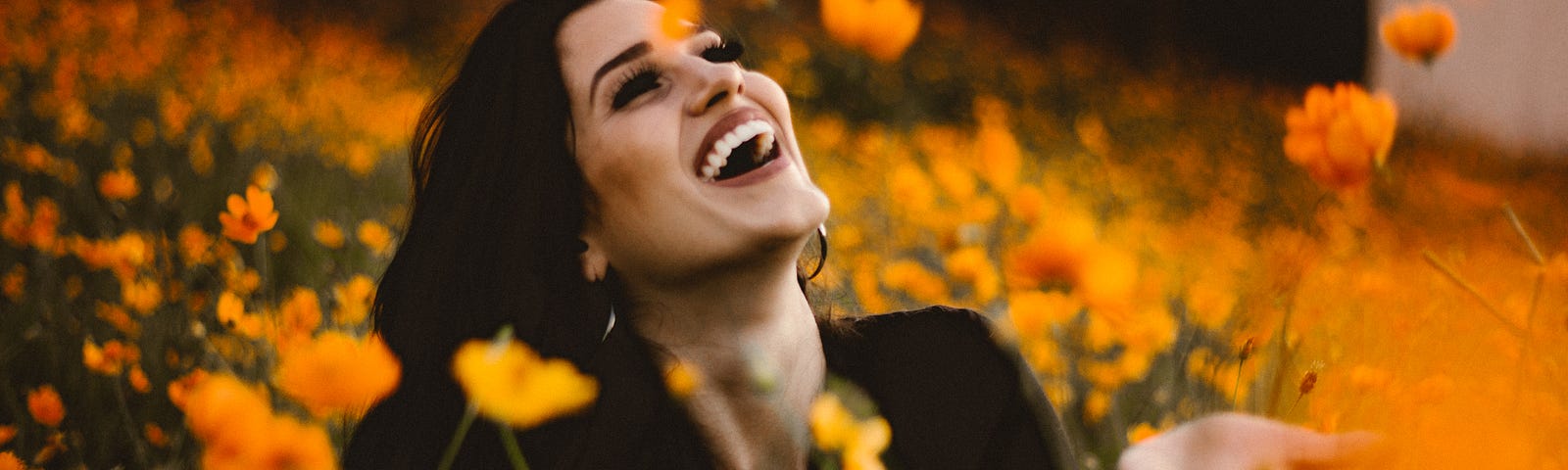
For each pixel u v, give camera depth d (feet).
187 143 16.81
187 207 13.66
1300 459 2.98
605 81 4.46
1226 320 8.48
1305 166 3.36
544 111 4.61
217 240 11.45
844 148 25.34
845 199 17.72
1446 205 15.30
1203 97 39.40
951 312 5.24
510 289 4.67
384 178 18.06
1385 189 16.85
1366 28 36.63
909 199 11.74
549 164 4.60
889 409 4.85
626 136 4.33
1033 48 45.62
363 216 15.17
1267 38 41.29
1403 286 8.66
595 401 4.50
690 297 4.49
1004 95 35.96
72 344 8.79
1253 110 38.01
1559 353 5.72
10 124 15.62
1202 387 7.97
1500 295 8.75
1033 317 4.61
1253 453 3.00
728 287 4.42
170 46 26.73
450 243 4.94
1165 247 16.12
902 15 3.47
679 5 4.52
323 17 36.35
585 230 4.62
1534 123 12.75
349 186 17.30
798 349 4.62
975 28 45.39
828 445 3.24
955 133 28.25
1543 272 4.08
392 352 5.00
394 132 22.02
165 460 7.59
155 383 8.29
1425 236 13.60
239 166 16.01
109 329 9.29
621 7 4.65
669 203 4.33
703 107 4.30
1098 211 20.08
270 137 18.94
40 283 9.98
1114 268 2.64
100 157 15.61
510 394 2.81
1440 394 5.06
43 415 6.82
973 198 12.70
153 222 12.57
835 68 32.81
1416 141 18.57
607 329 4.59
